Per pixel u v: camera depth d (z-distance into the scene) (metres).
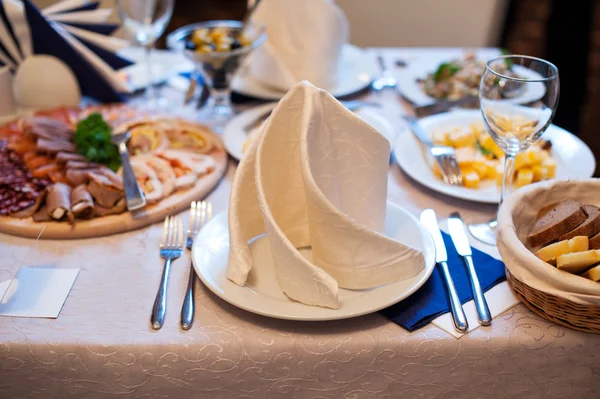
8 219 0.97
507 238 0.74
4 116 1.38
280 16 1.45
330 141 0.80
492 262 0.85
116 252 0.91
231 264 0.78
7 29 1.43
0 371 0.75
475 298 0.77
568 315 0.72
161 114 1.40
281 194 0.85
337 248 0.75
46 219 0.96
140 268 0.88
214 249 0.85
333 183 0.81
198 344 0.73
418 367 0.75
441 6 3.21
